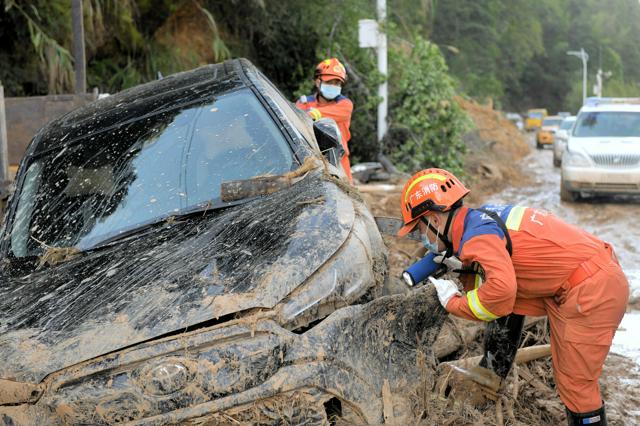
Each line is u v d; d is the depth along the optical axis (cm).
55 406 251
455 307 303
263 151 369
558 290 326
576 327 323
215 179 358
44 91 1172
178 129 392
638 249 938
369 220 338
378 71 1306
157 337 260
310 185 339
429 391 293
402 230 327
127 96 456
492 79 5462
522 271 322
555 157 2181
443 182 319
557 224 329
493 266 303
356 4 1388
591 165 1294
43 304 286
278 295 270
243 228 309
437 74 1353
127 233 337
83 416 251
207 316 262
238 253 290
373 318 280
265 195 343
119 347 257
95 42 1227
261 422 253
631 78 11125
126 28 1276
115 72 1295
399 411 275
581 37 10038
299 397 254
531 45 8156
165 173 367
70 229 349
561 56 9588
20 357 260
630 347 529
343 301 280
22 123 795
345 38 1387
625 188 1284
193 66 1377
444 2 5622
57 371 255
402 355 288
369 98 1316
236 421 252
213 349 256
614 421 399
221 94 415
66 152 398
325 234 295
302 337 261
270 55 1484
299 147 367
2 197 475
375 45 1311
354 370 265
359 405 263
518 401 377
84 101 794
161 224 339
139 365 255
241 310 265
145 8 1330
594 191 1305
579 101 9150
